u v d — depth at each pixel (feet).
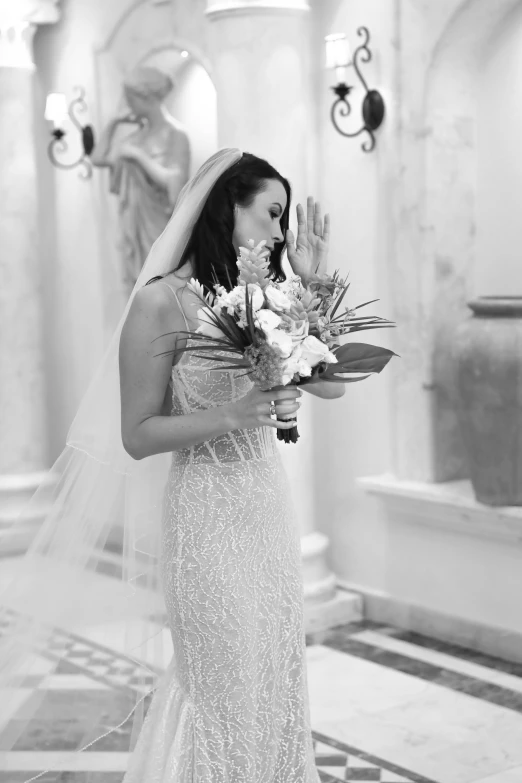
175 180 20.26
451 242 17.19
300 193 17.54
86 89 23.40
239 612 8.95
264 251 8.30
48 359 25.59
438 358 17.26
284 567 9.35
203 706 9.07
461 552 16.98
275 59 17.11
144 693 11.15
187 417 8.66
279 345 7.96
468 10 15.97
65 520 10.39
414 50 16.75
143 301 8.91
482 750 12.98
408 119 16.97
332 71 18.17
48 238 25.04
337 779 12.25
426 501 17.03
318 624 18.01
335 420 19.02
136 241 21.68
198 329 8.71
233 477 9.03
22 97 24.12
